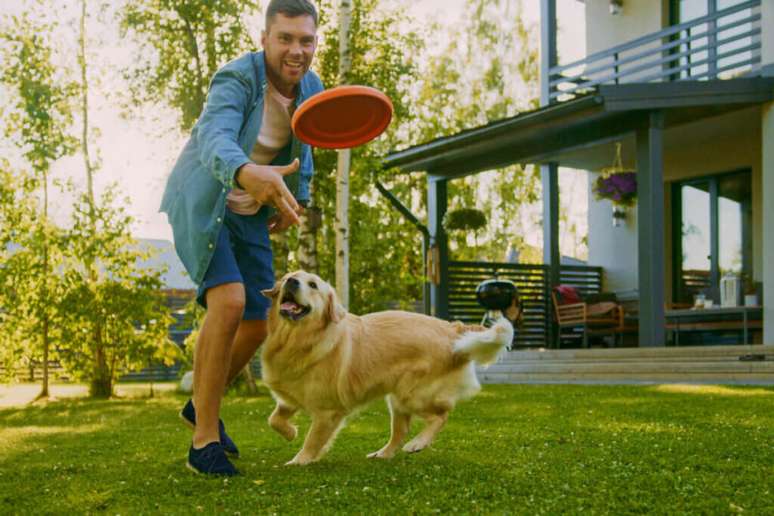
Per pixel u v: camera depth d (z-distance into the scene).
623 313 13.22
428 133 24.36
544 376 10.49
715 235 13.38
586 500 2.73
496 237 27.38
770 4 10.98
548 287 13.92
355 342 3.90
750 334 12.42
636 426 4.85
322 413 3.81
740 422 4.91
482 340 4.11
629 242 14.51
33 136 11.55
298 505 2.74
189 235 3.50
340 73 10.24
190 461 3.49
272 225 4.13
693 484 2.98
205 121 3.48
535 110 10.66
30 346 11.73
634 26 14.30
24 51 11.58
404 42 12.34
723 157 12.97
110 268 11.47
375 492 2.91
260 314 3.91
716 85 10.14
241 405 8.13
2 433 5.65
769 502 2.67
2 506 2.88
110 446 4.69
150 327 11.64
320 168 11.49
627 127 10.44
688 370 9.25
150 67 11.30
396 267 12.94
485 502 2.75
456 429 4.97
